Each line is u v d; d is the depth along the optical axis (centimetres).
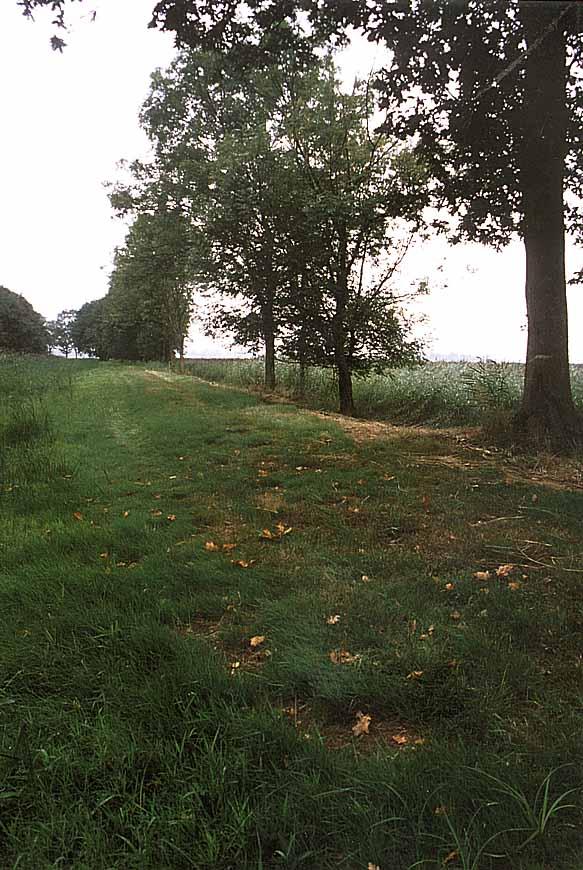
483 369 1353
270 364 2192
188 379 2767
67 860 184
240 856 183
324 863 179
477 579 385
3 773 217
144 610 353
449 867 175
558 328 880
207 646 308
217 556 440
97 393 1866
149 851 183
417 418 1452
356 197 1449
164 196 2288
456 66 809
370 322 1568
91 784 214
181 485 671
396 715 255
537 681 269
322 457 802
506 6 731
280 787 206
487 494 597
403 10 768
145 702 258
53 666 291
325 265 1545
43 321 8650
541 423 869
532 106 796
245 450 871
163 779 213
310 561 428
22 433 1044
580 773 206
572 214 982
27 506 608
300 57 851
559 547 441
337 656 291
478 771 205
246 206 1544
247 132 1661
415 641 301
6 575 411
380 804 197
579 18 716
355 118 1493
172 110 2186
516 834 183
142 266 2589
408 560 420
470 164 926
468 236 1059
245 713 250
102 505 606
